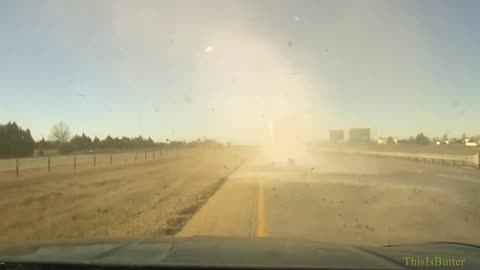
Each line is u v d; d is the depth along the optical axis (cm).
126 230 1316
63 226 1416
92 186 2714
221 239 551
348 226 1287
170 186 2750
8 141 7969
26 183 2767
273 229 1248
